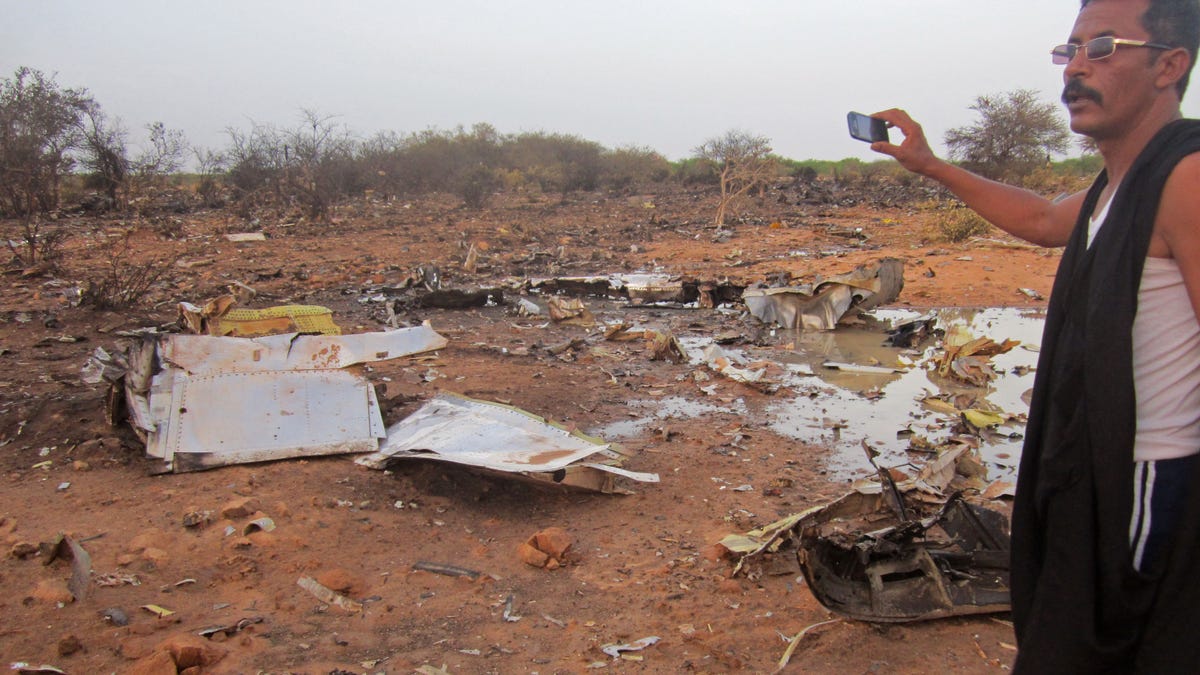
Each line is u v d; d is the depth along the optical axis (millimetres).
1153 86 1671
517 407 7066
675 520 4812
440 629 3602
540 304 12547
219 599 3801
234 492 4910
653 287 12977
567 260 17891
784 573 4090
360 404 5809
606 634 3566
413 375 8008
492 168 50781
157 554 4125
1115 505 1633
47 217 22641
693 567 4184
